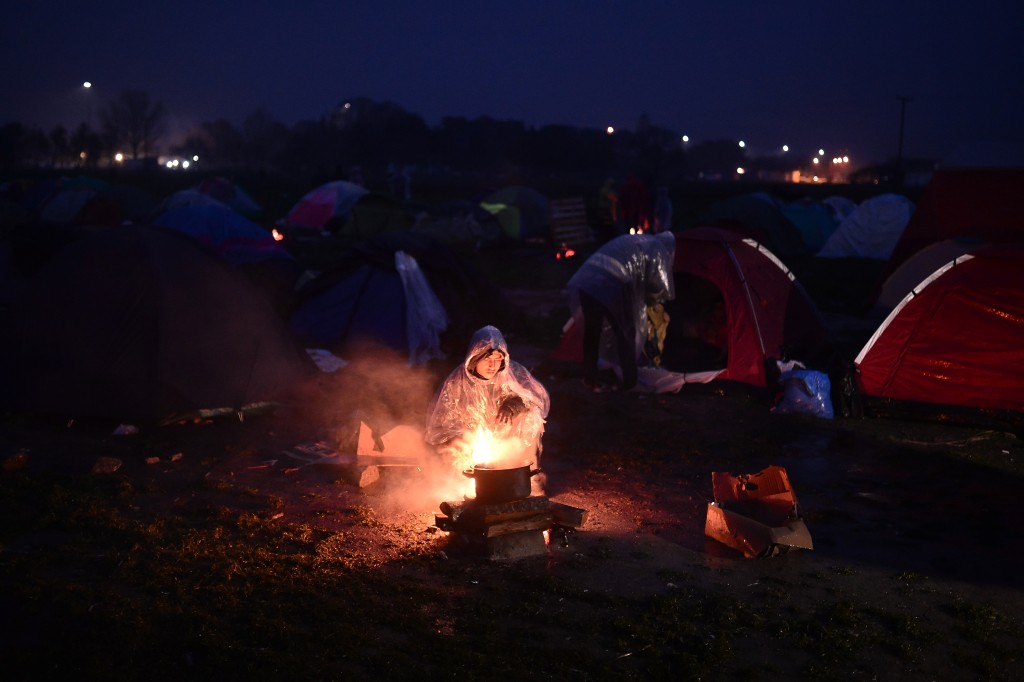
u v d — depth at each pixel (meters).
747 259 10.23
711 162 170.62
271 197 48.19
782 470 5.67
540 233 27.12
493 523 5.28
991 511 6.36
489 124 130.88
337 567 5.12
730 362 9.83
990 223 13.16
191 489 6.43
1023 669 4.25
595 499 6.46
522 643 4.36
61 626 4.35
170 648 4.18
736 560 5.43
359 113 141.25
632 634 4.45
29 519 5.65
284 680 3.95
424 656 4.20
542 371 10.39
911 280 14.15
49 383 7.98
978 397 8.54
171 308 8.20
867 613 4.77
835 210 27.55
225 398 8.17
